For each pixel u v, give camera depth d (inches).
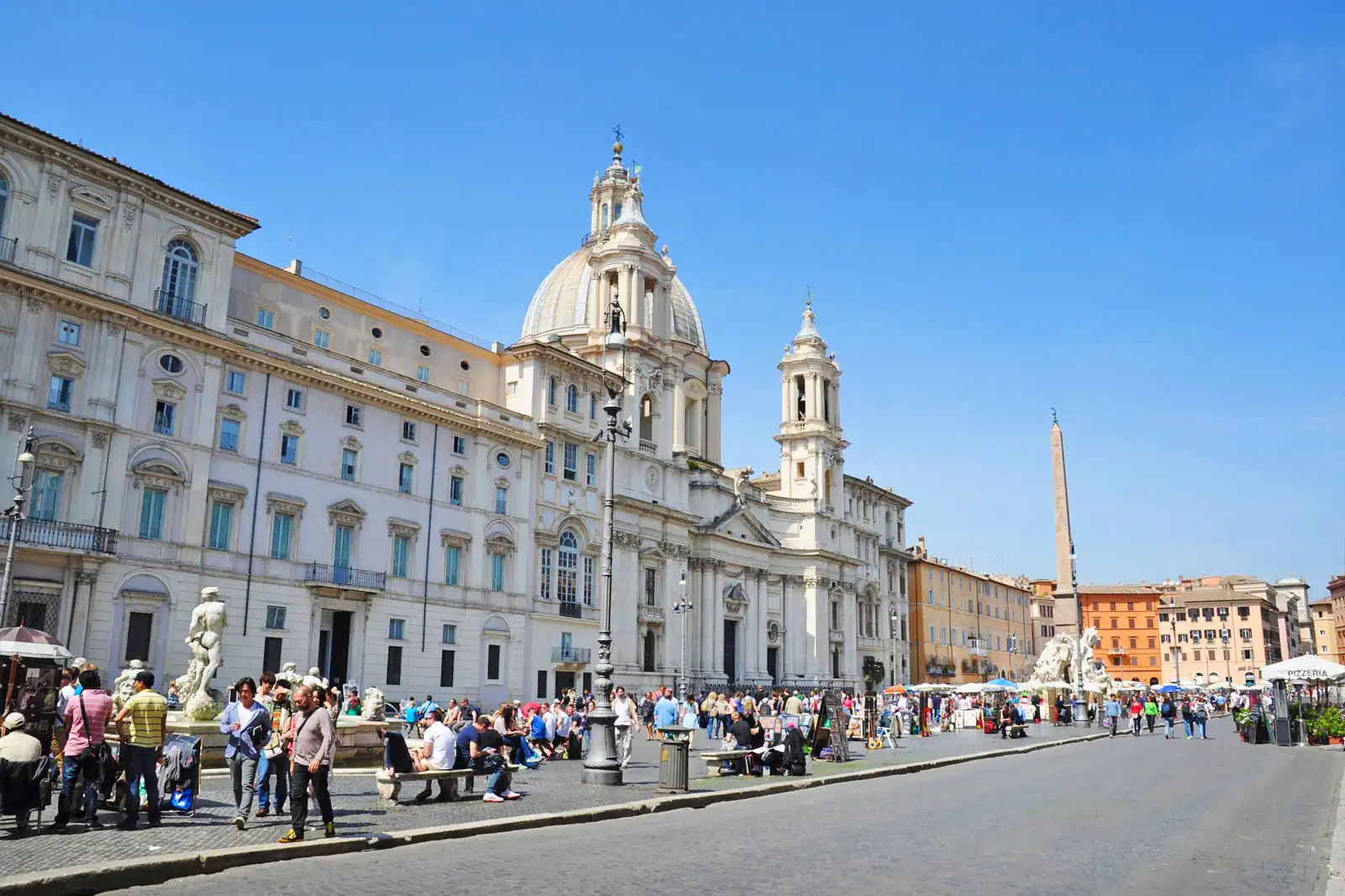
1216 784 1087.6
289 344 1942.7
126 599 1642.5
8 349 1544.0
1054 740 1929.1
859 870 551.8
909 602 4424.2
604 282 3090.6
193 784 702.5
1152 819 795.4
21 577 1515.7
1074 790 1018.1
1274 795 980.6
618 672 2699.3
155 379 1721.2
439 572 2188.7
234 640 1792.6
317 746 609.9
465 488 2277.3
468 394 2477.9
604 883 508.4
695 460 3383.4
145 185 1727.4
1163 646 6373.0
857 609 3946.9
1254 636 6136.8
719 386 3715.6
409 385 2175.2
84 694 637.9
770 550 3523.6
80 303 1621.6
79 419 1606.8
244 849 558.6
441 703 2153.1
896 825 740.7
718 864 565.6
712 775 1115.9
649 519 2903.5
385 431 2111.2
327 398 2004.2
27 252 1581.0
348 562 2014.0
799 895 482.3
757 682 3363.7
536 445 2447.1
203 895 477.1
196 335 1768.0
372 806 781.3
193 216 1808.6
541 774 1117.1
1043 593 6195.9
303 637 1903.3
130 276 1706.4
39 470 1568.7
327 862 565.0
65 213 1637.6
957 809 852.6
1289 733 1841.8
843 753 1348.4
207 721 1026.7
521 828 716.7
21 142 1587.1
